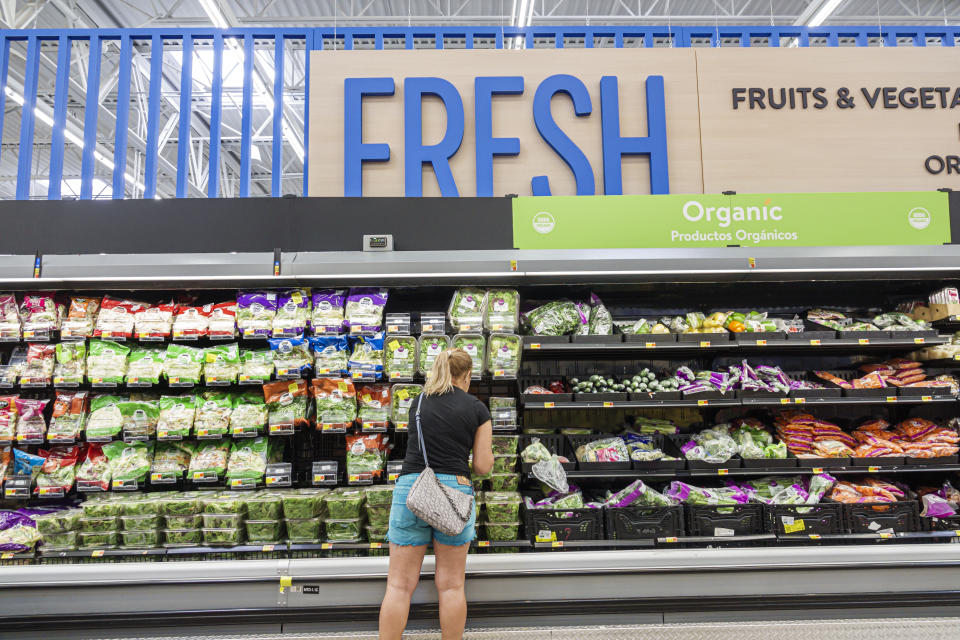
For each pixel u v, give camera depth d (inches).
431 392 102.7
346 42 151.9
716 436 130.5
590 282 124.6
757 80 144.9
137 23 303.4
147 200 118.7
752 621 113.0
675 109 142.9
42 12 281.6
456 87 142.6
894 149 143.6
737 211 122.3
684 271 117.6
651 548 118.0
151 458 125.0
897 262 118.5
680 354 145.3
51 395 130.9
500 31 154.2
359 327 121.8
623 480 139.8
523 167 141.3
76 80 322.7
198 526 119.8
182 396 123.7
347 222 119.0
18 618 107.9
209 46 157.1
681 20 329.7
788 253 118.6
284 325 121.4
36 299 122.3
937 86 146.4
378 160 139.8
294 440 134.0
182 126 146.3
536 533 118.9
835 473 135.2
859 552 113.7
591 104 142.3
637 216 121.3
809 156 142.5
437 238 119.2
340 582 111.0
